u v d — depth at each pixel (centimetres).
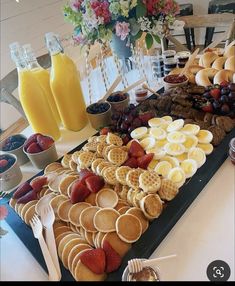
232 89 90
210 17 160
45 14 253
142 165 72
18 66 85
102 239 55
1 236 64
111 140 80
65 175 73
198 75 108
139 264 49
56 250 56
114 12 93
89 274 50
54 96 97
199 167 71
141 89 114
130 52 116
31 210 66
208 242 55
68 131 104
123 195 64
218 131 79
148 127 88
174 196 63
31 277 55
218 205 63
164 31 110
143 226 58
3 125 221
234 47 123
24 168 89
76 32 103
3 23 220
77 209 62
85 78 133
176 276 50
